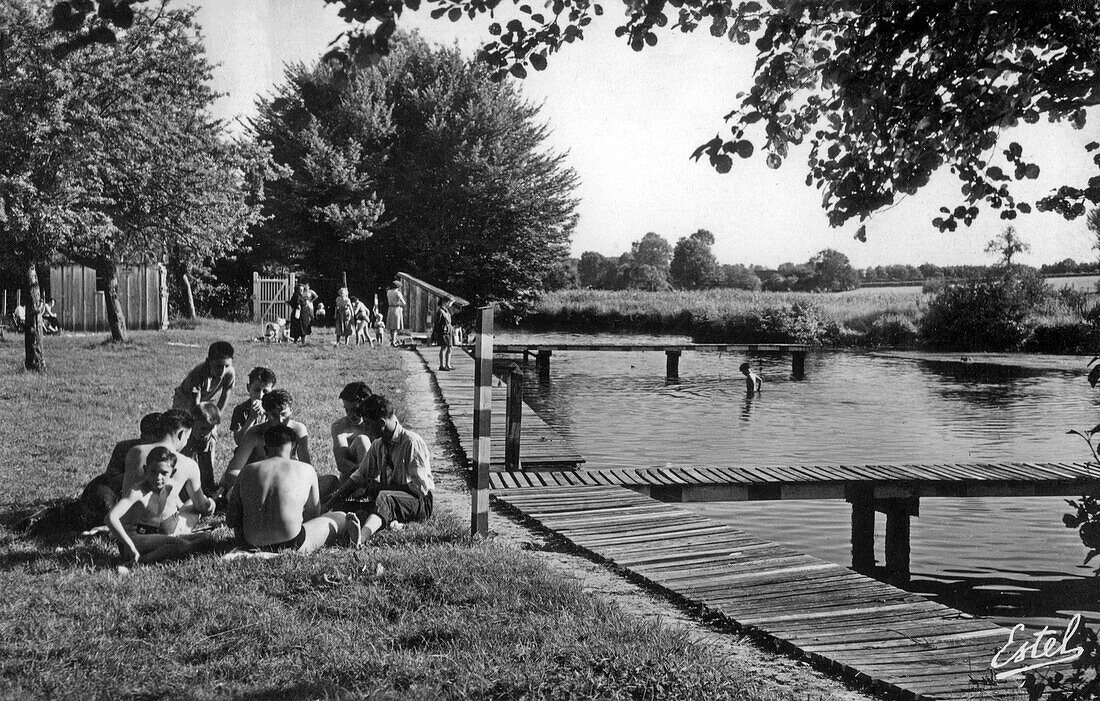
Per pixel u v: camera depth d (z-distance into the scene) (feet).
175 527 24.18
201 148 71.77
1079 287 189.26
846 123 15.23
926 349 168.96
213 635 17.97
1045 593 31.55
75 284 116.47
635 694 15.64
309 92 185.47
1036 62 14.17
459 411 56.44
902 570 34.68
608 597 21.89
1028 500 46.50
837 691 16.37
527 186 187.83
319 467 35.53
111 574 21.42
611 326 214.90
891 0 14.33
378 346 105.09
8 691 15.12
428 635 18.07
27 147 57.62
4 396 54.70
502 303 197.57
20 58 56.49
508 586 20.94
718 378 113.09
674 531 28.53
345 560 22.59
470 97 188.65
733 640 19.08
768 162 15.97
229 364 29.66
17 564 22.41
